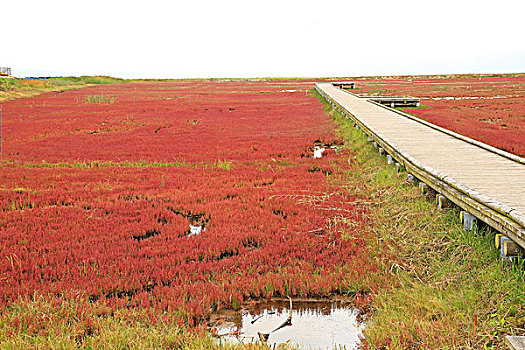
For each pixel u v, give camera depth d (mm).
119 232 6812
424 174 7582
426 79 69562
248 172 11227
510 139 14438
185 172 11414
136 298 4680
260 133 18375
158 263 5629
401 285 4852
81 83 62906
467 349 3545
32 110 28953
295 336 4160
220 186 9836
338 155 13211
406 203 7520
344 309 4664
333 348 3949
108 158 13484
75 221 7371
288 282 5105
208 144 15867
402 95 35969
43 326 4133
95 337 3887
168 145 15773
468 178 6875
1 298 4645
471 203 5543
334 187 9336
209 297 4688
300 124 20828
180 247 6211
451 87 46281
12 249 6094
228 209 8008
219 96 40594
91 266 5465
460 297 4344
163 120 23188
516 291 4148
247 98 37719
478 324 3805
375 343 3867
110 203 8406
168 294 4777
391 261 5477
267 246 6203
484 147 9852
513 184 6430
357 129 16453
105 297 4766
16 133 18938
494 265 4754
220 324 4395
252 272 5395
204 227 7312
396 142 10836
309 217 7406
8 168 11953
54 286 4957
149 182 10258
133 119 23594
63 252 5980
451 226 6102
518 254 4590
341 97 27766
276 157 13297
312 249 6121
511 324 3754
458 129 16797
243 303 4812
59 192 9273
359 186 9297
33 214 7758
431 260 5426
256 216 7598
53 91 48094
